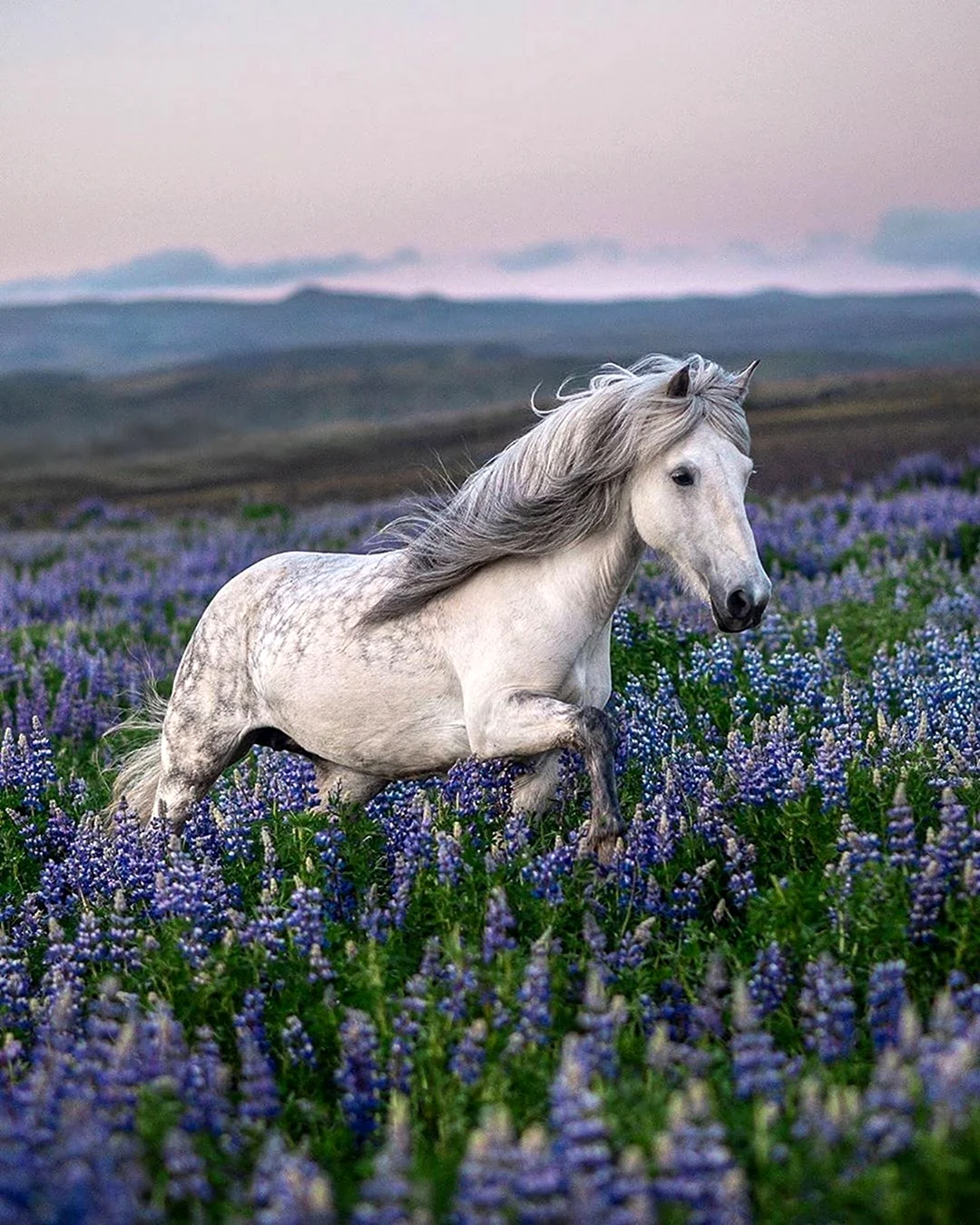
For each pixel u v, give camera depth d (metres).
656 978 4.82
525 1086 3.97
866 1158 3.24
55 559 22.94
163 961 4.96
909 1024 3.54
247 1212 3.37
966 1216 3.08
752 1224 3.31
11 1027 4.98
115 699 11.05
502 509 5.89
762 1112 3.38
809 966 4.55
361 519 24.36
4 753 7.34
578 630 5.97
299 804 6.70
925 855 5.07
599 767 5.63
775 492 24.36
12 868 6.57
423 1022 4.44
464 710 6.11
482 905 5.32
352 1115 4.18
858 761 6.21
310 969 4.90
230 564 19.73
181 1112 3.78
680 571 5.82
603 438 5.76
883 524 16.55
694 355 5.98
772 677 7.91
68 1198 3.08
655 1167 3.21
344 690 6.31
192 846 6.38
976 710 7.03
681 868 5.64
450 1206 3.24
